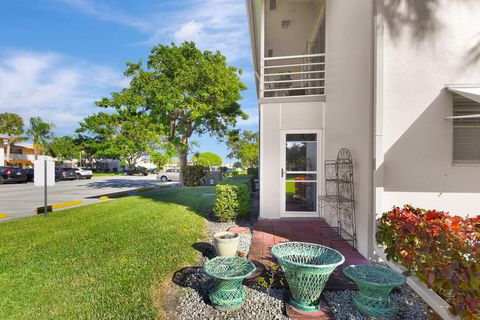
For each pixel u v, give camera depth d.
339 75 6.11
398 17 4.43
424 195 4.39
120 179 31.55
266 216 7.23
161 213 8.36
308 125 7.27
